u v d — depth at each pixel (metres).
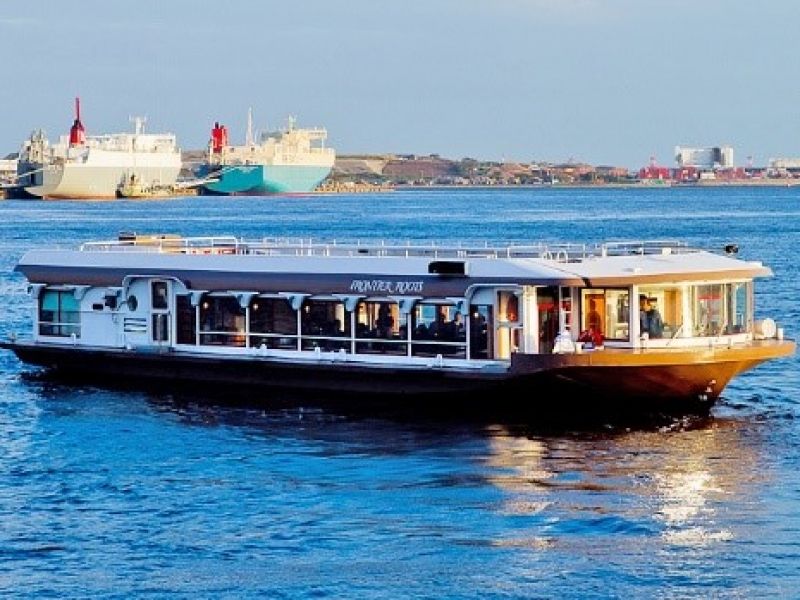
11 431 129.00
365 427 126.00
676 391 125.31
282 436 123.81
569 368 122.06
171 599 86.38
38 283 154.75
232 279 142.38
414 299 132.50
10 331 199.75
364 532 97.00
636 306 125.25
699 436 121.19
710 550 92.25
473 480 108.69
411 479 109.44
